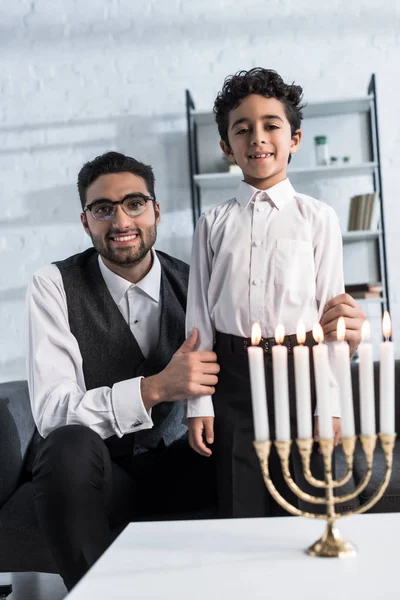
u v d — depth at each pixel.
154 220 1.78
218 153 3.77
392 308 3.68
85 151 3.82
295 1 3.72
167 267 1.89
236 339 1.53
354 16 3.70
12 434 1.79
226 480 1.53
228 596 0.79
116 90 3.81
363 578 0.83
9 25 3.83
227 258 1.58
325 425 0.91
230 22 3.75
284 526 1.05
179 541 1.00
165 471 1.73
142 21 3.79
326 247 1.58
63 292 1.75
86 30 3.81
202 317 1.60
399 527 1.02
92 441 1.36
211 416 1.51
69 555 1.27
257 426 0.93
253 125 1.58
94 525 1.29
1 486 1.68
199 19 3.77
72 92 3.82
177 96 3.79
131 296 1.77
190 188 3.78
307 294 1.54
